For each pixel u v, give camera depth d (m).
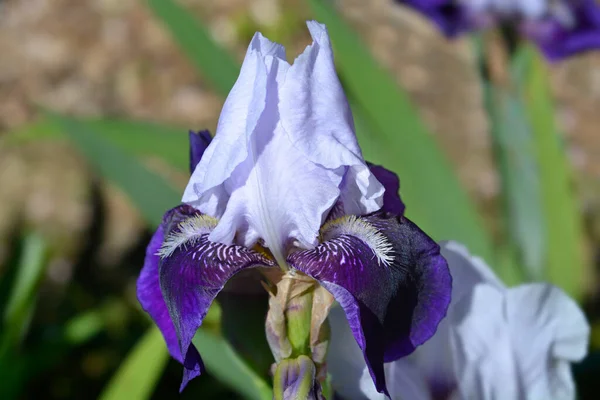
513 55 0.95
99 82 1.76
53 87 1.74
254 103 0.55
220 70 0.90
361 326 0.54
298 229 0.56
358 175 0.56
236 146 0.55
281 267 0.57
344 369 0.60
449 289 0.56
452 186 0.89
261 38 0.55
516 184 0.95
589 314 1.18
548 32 0.93
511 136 0.95
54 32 1.87
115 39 1.85
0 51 1.83
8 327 0.91
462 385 0.62
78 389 1.11
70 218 1.45
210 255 0.56
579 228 0.95
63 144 1.59
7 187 1.51
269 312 0.58
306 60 0.55
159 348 0.76
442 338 0.61
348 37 0.90
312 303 0.58
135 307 1.25
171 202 0.83
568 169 0.95
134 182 0.83
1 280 0.96
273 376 0.58
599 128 1.61
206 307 0.55
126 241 1.41
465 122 1.64
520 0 0.90
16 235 1.41
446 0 0.96
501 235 1.33
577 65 1.78
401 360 0.61
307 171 0.56
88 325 1.08
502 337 0.61
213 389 1.05
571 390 0.63
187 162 0.93
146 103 1.70
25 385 1.05
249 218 0.57
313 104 0.55
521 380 0.62
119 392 0.75
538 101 0.94
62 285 1.31
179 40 0.90
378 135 0.92
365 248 0.56
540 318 0.62
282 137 0.56
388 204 0.59
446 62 1.79
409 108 0.90
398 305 0.56
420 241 0.57
